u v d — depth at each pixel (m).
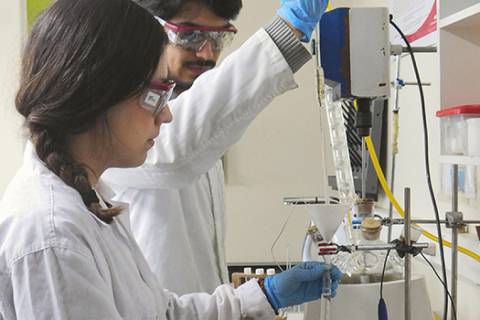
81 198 0.78
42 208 0.71
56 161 0.76
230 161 2.77
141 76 0.76
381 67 1.03
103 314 0.69
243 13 2.70
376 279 1.21
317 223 1.02
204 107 1.06
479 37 1.23
